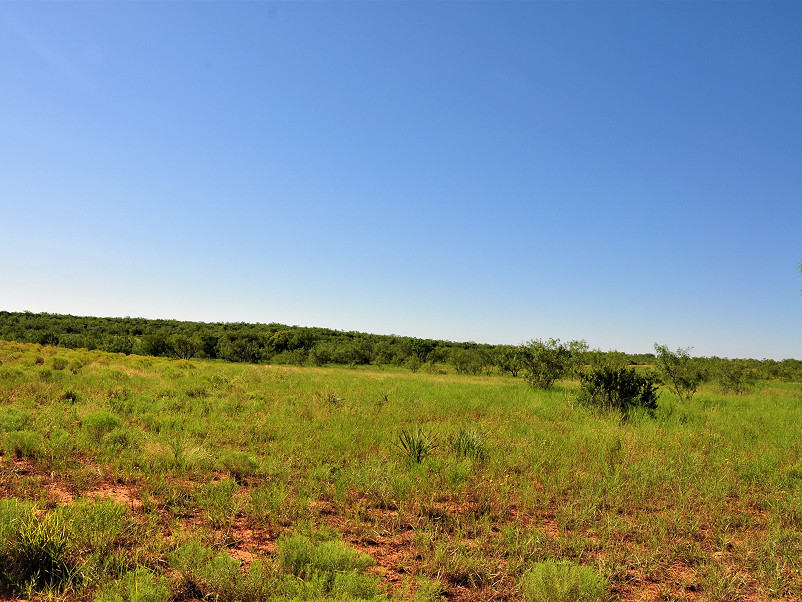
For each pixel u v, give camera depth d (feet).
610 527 17.90
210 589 12.12
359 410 43.47
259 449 28.63
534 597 12.48
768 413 51.31
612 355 53.47
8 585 11.80
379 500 20.48
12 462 22.74
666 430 38.40
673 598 13.33
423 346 173.58
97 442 26.89
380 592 12.66
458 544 15.94
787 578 14.57
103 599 10.94
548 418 44.88
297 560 13.78
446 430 34.42
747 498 22.57
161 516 17.56
